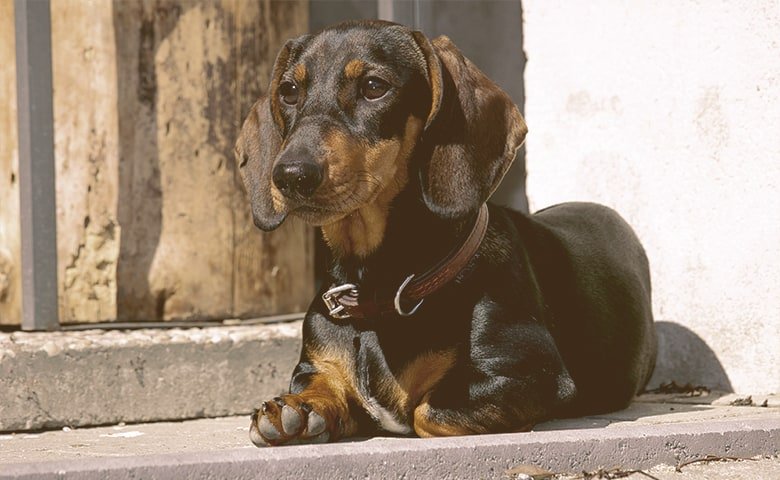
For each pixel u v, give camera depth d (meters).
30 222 6.63
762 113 6.18
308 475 3.82
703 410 5.69
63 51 6.89
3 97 6.96
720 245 6.39
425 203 4.84
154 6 7.09
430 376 4.86
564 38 7.21
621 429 4.40
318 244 8.88
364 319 4.94
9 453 4.96
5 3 6.94
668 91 6.63
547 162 7.34
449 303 4.86
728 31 6.32
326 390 4.87
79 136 6.95
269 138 5.32
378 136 4.74
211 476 3.69
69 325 7.00
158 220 7.17
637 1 6.78
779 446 4.64
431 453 4.01
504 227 5.23
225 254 7.39
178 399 6.40
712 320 6.45
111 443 5.23
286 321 7.61
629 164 6.85
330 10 10.64
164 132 7.15
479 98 4.96
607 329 5.78
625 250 6.33
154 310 7.21
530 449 4.16
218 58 7.30
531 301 5.07
